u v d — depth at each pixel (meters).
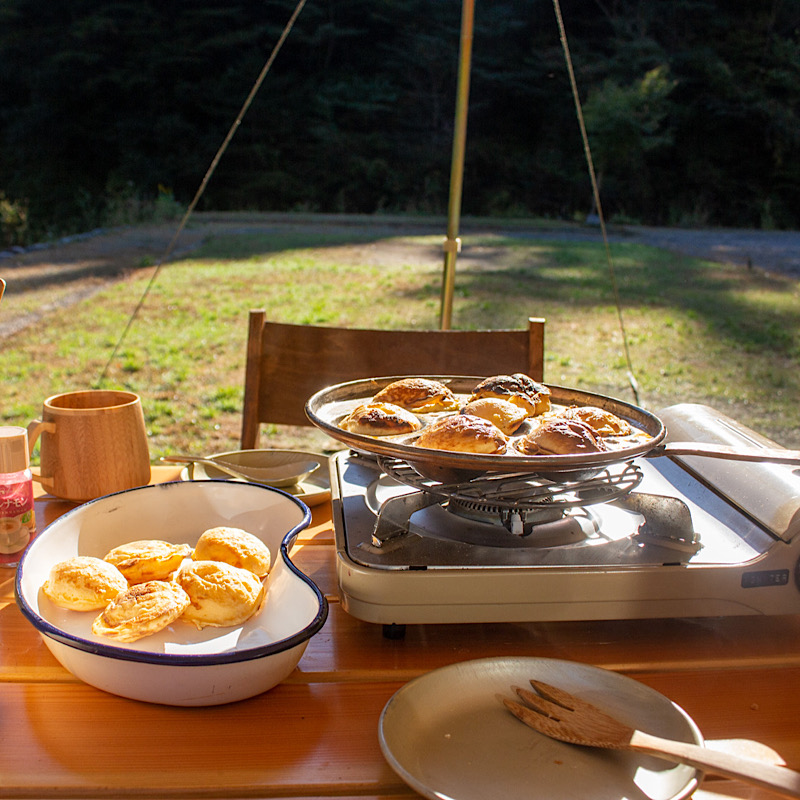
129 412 0.82
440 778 0.44
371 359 1.24
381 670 0.56
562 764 0.45
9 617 0.62
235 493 0.71
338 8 15.69
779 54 14.30
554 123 15.47
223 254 8.23
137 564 0.58
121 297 5.82
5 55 15.23
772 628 0.63
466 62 1.22
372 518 0.66
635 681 0.51
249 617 0.55
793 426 3.41
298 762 0.46
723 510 0.68
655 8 14.50
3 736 0.48
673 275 7.45
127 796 0.44
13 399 3.43
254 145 15.23
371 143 15.37
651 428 0.67
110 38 15.13
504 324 5.12
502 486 0.59
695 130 14.67
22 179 14.98
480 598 0.58
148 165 14.81
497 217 14.66
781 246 10.40
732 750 0.48
